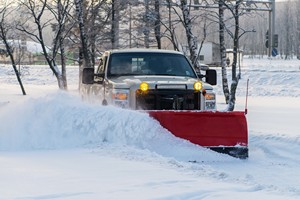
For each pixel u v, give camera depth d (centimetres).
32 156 917
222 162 1021
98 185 673
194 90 1117
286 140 1264
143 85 1092
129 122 1032
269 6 4500
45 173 755
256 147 1245
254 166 998
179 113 1040
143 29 2500
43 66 5988
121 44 2659
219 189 661
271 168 984
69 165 823
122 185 674
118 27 2617
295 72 4778
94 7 2541
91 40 2423
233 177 771
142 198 602
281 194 656
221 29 2348
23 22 2861
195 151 1016
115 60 1259
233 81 1948
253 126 1631
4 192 632
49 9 2388
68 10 2406
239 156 1048
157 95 1102
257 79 4628
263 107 2473
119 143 1021
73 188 655
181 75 1245
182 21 2152
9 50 3195
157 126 1032
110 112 1044
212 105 1130
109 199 599
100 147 994
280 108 2411
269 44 4559
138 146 1018
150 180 707
